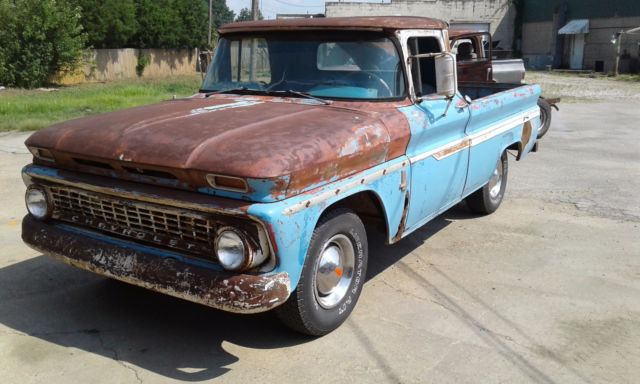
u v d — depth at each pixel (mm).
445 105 4859
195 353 3750
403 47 4465
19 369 3514
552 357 3787
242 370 3568
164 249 3564
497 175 6824
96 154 3592
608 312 4441
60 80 31328
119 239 3732
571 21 42188
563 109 17938
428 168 4680
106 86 29672
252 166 3160
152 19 38781
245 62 4895
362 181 3865
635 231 6324
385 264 5316
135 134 3623
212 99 4652
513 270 5223
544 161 10016
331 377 3514
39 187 4016
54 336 3906
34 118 14977
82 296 4504
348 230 3947
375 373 3561
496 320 4273
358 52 4461
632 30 34750
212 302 3307
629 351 3881
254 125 3693
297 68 4645
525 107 6961
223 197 3301
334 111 4145
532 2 46844
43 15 28781
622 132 13273
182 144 3422
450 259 5465
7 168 9055
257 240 3266
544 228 6406
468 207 6805
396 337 3994
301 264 3482
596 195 7773
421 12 47594
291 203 3312
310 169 3391
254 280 3271
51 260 5188
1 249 5441
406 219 4539
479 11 47781
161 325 4094
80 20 33406
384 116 4148
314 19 4684
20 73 28438
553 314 4391
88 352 3725
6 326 4020
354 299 4160
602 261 5465
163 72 41250
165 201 3398
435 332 4074
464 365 3668
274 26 4719
